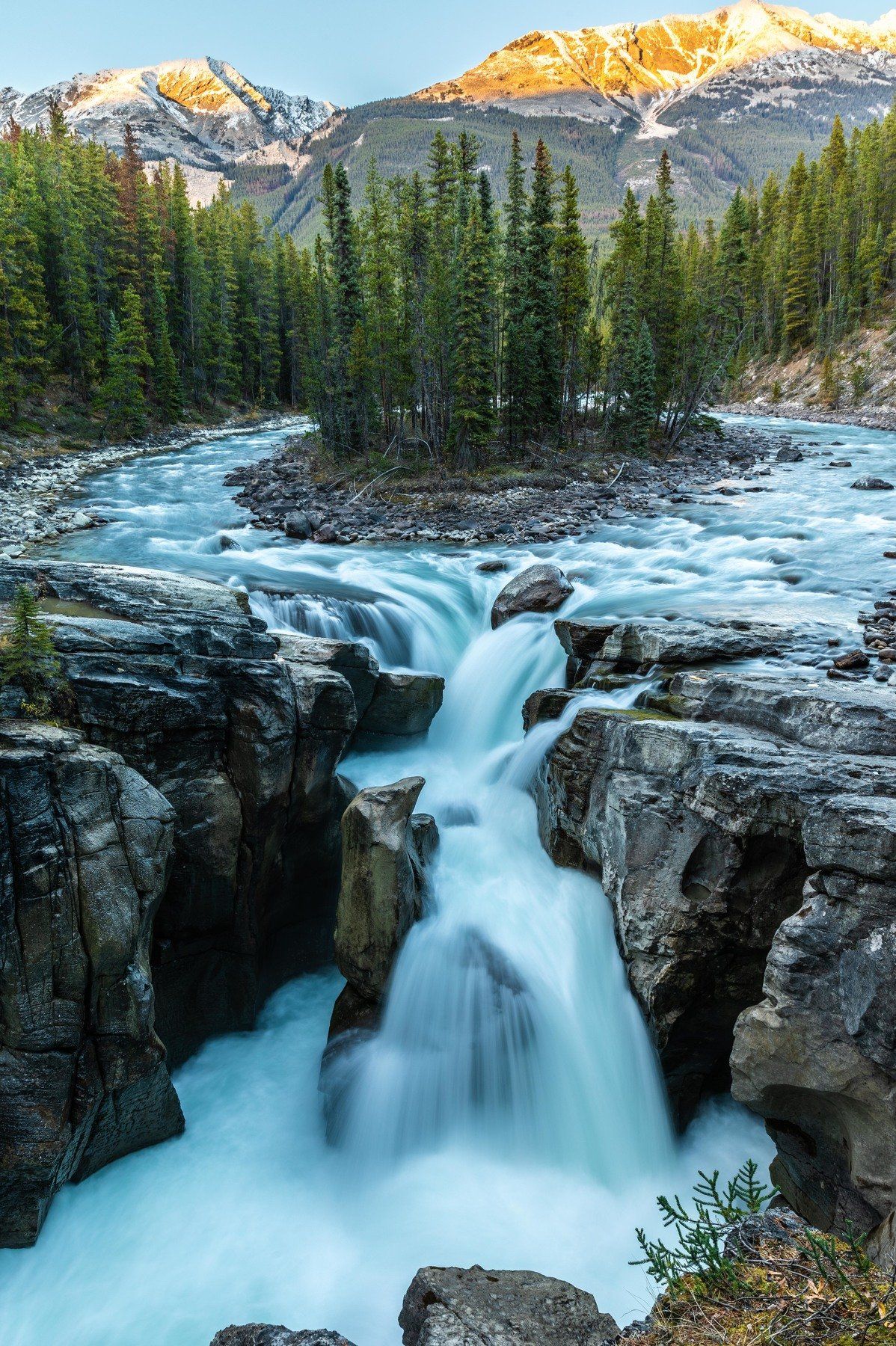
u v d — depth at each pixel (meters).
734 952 10.27
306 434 61.03
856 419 81.38
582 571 27.05
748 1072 8.22
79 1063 9.24
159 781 11.53
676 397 61.81
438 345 49.41
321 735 13.24
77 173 73.81
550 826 13.56
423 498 42.94
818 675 13.98
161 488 45.19
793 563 25.36
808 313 110.19
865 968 7.52
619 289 61.12
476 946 11.70
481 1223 9.51
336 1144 10.70
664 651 15.19
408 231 49.69
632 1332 5.09
